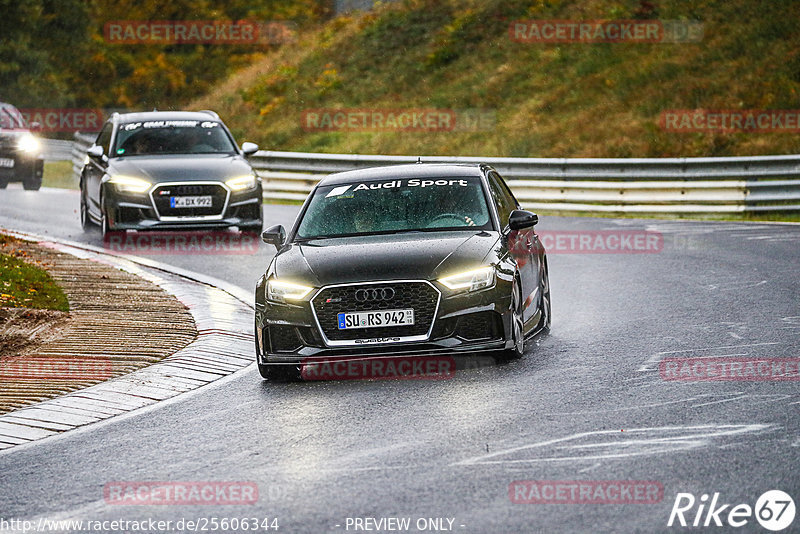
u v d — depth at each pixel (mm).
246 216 60594
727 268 51125
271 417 27359
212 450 24516
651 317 39438
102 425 27359
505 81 131875
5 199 84875
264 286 31797
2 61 195625
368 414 26969
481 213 34531
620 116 116312
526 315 34312
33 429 27000
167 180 59438
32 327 38500
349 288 30531
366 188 35906
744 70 119500
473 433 24531
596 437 23688
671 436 23500
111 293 45062
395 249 31797
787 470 20672
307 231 34531
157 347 35688
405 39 151125
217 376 32844
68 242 61406
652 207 78125
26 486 22438
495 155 114188
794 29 124625
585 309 41969
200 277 50594
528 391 28516
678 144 107625
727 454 21922
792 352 32031
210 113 67688
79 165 112250
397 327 30484
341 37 158125
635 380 29234
